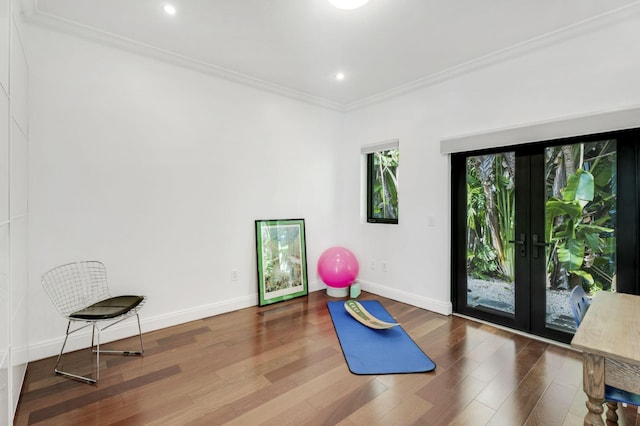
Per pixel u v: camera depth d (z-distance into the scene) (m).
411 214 3.72
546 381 2.14
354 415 1.81
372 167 4.40
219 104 3.36
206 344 2.69
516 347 2.65
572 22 2.41
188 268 3.17
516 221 3.00
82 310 2.30
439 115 3.44
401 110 3.83
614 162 2.46
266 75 3.44
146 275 2.91
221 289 3.41
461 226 3.41
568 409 1.86
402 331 2.97
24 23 2.28
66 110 2.50
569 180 2.69
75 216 2.55
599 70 2.40
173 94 3.05
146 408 1.86
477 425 1.73
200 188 3.24
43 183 2.41
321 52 2.92
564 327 2.73
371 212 4.41
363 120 4.31
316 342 2.73
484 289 3.25
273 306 3.67
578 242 2.65
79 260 2.57
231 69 3.29
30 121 2.34
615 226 2.46
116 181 2.74
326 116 4.37
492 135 2.97
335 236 4.53
